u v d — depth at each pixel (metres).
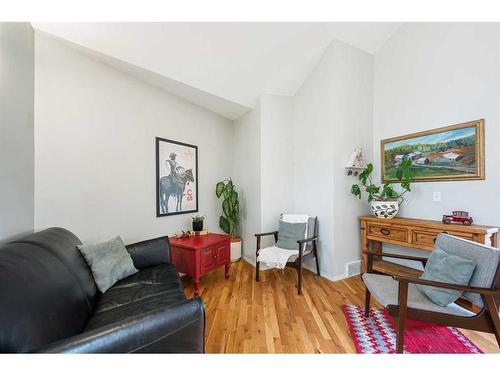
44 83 1.89
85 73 2.16
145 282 1.77
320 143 3.00
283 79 3.15
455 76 2.39
